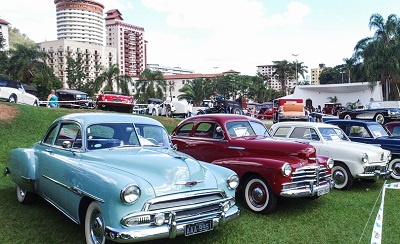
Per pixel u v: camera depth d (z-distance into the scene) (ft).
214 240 15.40
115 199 12.05
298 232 16.90
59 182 15.19
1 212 17.84
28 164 17.69
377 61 134.51
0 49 217.36
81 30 485.56
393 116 73.77
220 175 15.11
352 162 26.30
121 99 66.44
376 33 138.31
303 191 19.22
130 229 11.89
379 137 33.01
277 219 18.76
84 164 14.40
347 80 315.58
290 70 269.64
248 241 15.51
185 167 14.07
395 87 140.56
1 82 60.18
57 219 17.07
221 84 305.94
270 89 313.94
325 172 21.18
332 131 29.73
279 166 18.79
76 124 16.51
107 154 15.10
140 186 12.44
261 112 119.44
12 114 42.93
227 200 14.46
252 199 20.13
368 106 91.30
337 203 22.41
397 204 22.34
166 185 12.98
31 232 15.43
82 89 252.83
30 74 195.93
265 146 21.24
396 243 15.93
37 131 40.83
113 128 16.70
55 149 17.21
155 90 214.90
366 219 19.17
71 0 478.18
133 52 540.93
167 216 12.57
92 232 13.42
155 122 18.48
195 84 299.38
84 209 14.07
